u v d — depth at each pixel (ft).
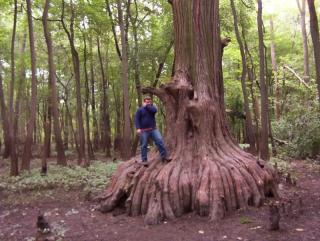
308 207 31.04
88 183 47.50
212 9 35.35
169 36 78.07
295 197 34.78
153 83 82.89
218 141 33.58
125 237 26.08
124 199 33.04
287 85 89.35
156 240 25.11
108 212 32.55
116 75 105.70
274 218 25.13
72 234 27.27
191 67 34.37
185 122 33.55
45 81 120.16
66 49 104.22
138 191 31.17
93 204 36.42
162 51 81.97
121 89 109.60
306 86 76.89
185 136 33.30
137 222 29.12
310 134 66.59
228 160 32.12
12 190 45.80
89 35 87.45
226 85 103.50
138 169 32.89
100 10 76.43
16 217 33.63
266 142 62.34
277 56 124.77
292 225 26.25
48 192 44.16
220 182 29.81
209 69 34.50
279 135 73.97
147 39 83.97
